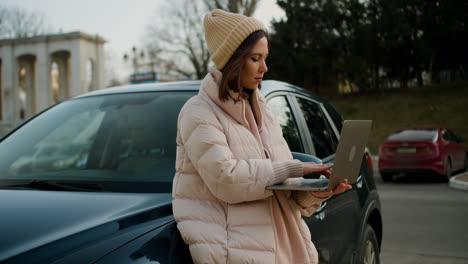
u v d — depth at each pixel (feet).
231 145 4.22
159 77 82.38
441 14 83.82
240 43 4.19
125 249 3.73
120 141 7.07
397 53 87.35
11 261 3.50
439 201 24.72
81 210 4.41
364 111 84.89
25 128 7.64
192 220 4.08
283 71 94.48
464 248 14.89
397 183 34.22
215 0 106.11
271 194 4.10
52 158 7.06
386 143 34.73
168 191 5.19
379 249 10.46
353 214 8.56
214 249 3.91
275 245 4.17
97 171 6.17
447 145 34.55
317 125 9.09
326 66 93.81
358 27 86.33
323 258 6.86
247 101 4.57
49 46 142.10
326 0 96.48
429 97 84.48
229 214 4.13
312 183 4.19
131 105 7.34
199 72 122.21
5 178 6.18
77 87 136.26
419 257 13.97
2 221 4.16
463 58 87.86
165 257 3.85
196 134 4.05
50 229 3.95
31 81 153.48
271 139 4.70
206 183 4.01
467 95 81.15
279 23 98.58
